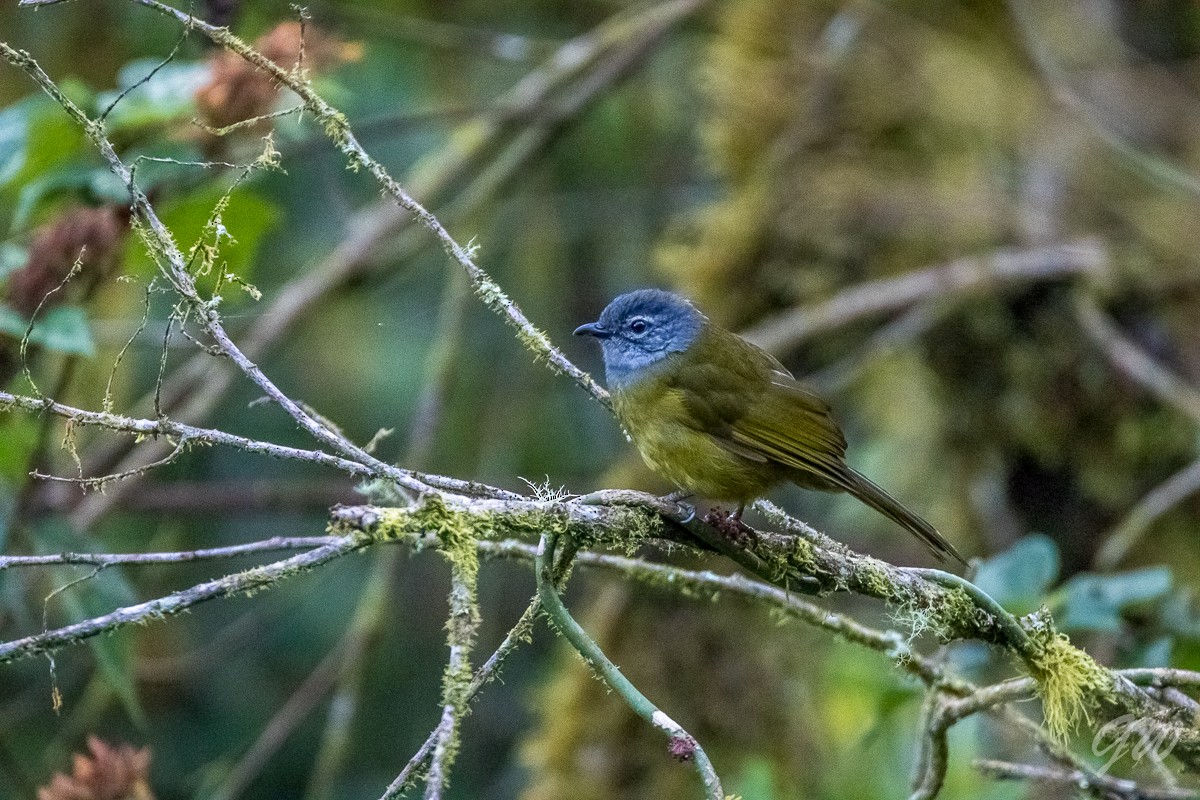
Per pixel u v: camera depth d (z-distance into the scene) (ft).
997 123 38.17
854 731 37.24
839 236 39.81
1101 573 32.22
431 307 47.91
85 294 24.81
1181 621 25.36
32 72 17.16
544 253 45.78
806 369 41.68
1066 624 23.93
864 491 24.66
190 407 35.83
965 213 38.45
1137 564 37.73
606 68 41.24
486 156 44.45
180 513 38.55
